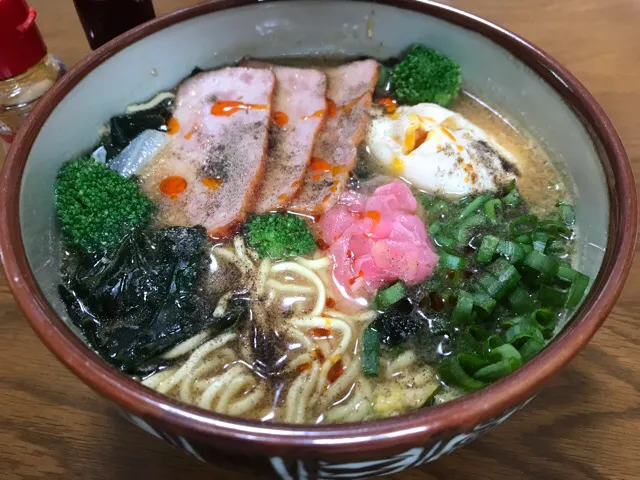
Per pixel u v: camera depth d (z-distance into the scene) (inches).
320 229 7.5
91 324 6.3
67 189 7.0
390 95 8.9
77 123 7.4
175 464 6.2
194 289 6.8
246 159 7.9
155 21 7.8
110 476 6.1
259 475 5.2
